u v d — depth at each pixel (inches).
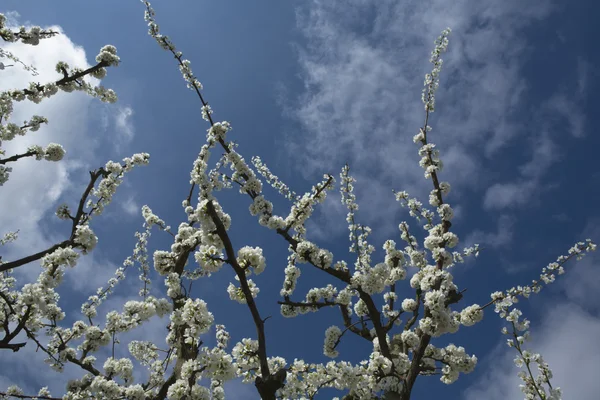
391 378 285.9
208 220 257.0
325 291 348.2
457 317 321.7
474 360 316.8
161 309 288.4
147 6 308.8
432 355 328.8
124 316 293.3
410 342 309.9
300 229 337.1
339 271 321.1
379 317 330.3
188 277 357.7
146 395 260.5
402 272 349.1
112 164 340.2
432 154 387.9
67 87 348.2
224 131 293.4
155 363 362.9
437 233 355.6
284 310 344.5
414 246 415.5
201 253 257.3
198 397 227.0
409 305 367.9
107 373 265.9
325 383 298.0
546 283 310.2
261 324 242.4
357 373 289.1
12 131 321.4
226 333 294.4
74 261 288.8
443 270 324.5
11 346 260.7
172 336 300.5
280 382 224.1
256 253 254.2
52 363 301.0
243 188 308.0
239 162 300.4
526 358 313.4
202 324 238.1
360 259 385.1
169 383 265.7
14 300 291.6
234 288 308.7
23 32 319.6
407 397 282.4
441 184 374.9
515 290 312.7
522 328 314.3
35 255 288.7
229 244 252.5
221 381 248.1
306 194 324.5
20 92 324.8
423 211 394.6
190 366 233.3
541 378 311.9
